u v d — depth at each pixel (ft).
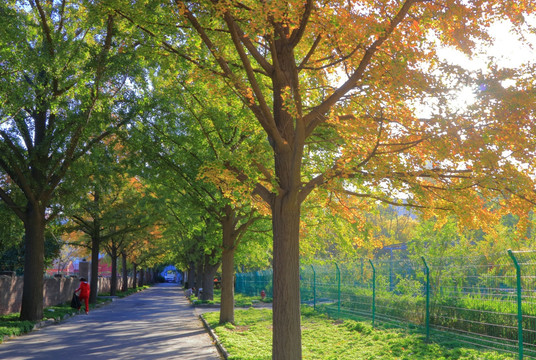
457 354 34.76
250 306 102.89
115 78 52.90
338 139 34.73
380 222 158.40
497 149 24.44
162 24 31.07
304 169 41.42
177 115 50.42
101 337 51.96
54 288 93.66
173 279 470.39
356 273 68.64
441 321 45.75
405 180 27.86
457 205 28.53
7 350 42.14
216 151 41.14
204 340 49.52
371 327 51.11
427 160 27.50
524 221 27.09
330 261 77.71
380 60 25.58
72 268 233.35
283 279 28.37
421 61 26.17
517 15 25.76
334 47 28.32
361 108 30.94
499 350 35.68
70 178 63.82
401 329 49.26
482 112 24.49
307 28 30.19
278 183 29.76
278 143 29.32
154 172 50.85
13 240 82.02
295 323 28.09
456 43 27.99
